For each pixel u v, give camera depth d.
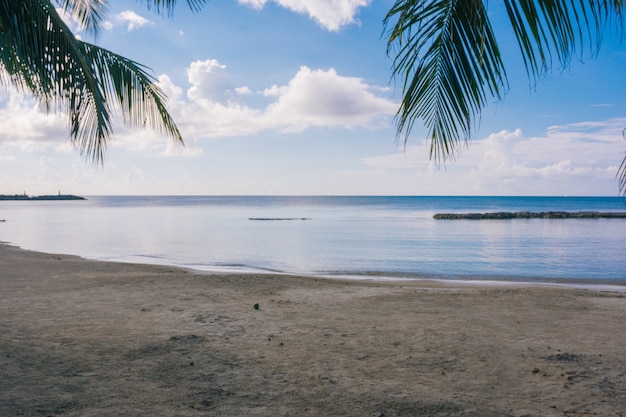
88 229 42.75
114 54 6.21
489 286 13.23
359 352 5.54
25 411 3.62
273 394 4.15
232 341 5.95
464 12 2.30
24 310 7.71
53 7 4.97
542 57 2.05
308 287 11.16
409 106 2.51
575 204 165.50
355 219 64.88
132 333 6.20
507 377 4.70
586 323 7.33
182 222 56.31
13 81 5.74
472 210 108.25
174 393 4.12
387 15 2.32
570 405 4.00
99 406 3.77
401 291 10.59
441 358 5.32
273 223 54.78
